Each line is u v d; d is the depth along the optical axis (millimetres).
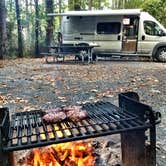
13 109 5555
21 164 2707
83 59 15312
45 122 2523
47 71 11773
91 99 6363
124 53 16562
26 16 24797
